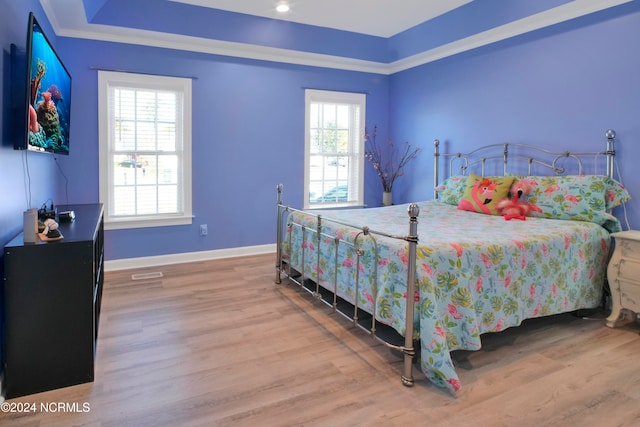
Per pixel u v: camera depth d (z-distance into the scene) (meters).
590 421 1.77
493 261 2.33
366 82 5.36
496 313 2.35
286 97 4.86
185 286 3.62
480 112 4.25
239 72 4.58
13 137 2.17
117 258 4.18
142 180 4.25
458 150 4.54
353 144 5.45
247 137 4.68
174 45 4.23
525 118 3.81
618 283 2.75
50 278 1.94
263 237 4.89
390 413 1.82
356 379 2.11
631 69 3.03
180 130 4.36
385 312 2.25
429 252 2.15
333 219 3.08
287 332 2.68
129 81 4.07
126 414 1.79
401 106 5.34
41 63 2.34
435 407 1.87
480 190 3.67
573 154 3.41
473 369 2.22
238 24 4.21
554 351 2.44
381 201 5.65
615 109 3.14
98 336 2.58
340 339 2.58
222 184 4.60
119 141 4.12
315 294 3.09
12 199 2.14
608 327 2.80
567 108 3.46
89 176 3.99
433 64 4.80
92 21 3.65
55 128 2.77
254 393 1.97
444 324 2.13
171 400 1.90
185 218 4.43
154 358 2.31
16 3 2.25
